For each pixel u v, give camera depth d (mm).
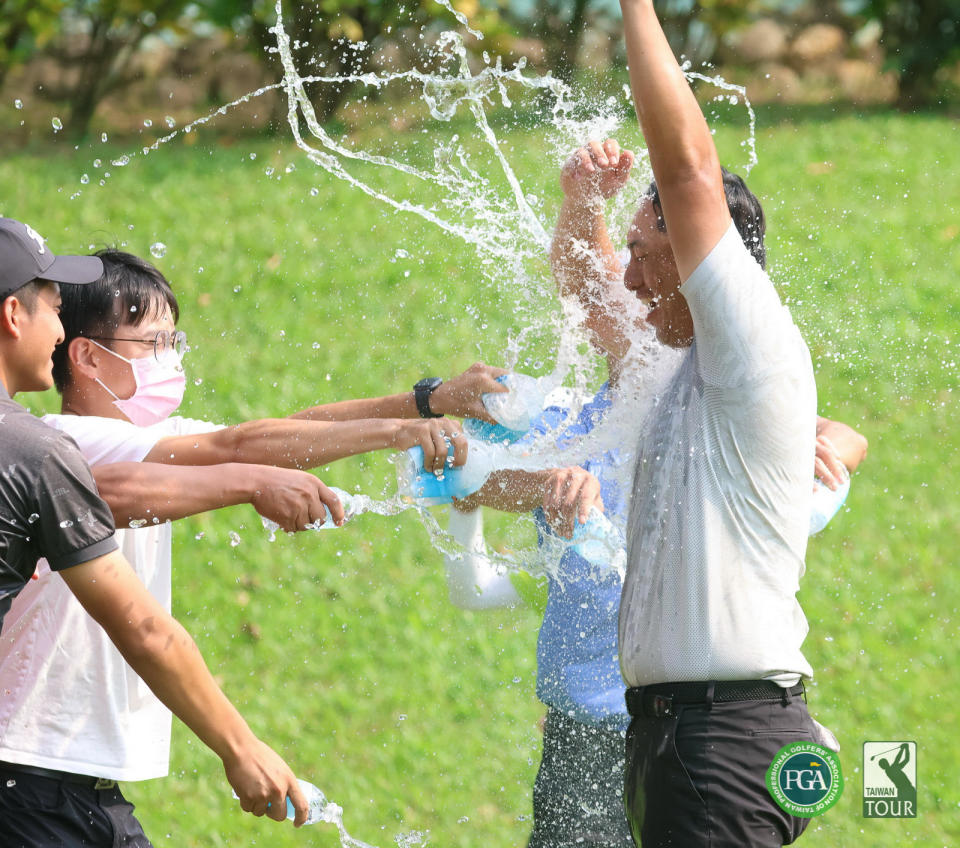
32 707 8523
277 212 29688
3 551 7613
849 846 12789
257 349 23891
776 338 7852
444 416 10281
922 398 22000
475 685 15617
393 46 39000
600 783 9883
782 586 8062
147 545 9227
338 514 8680
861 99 42219
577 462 9969
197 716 8219
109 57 39719
